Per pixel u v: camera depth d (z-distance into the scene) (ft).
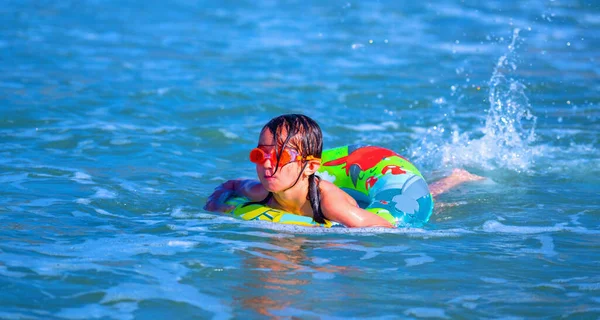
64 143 85.20
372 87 124.98
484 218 62.75
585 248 53.93
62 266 47.03
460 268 49.11
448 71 138.72
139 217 60.29
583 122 102.42
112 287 43.98
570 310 42.16
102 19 194.08
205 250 51.39
